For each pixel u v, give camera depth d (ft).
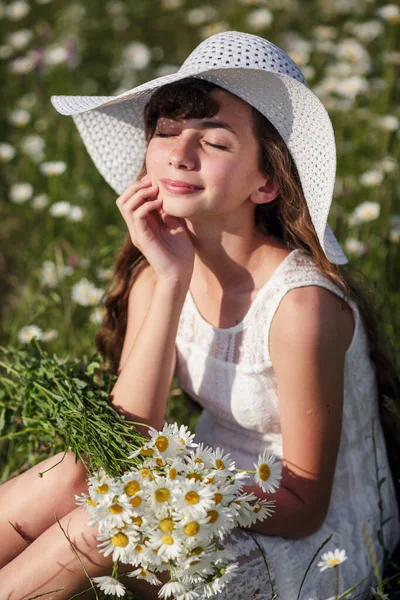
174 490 6.19
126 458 7.01
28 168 15.98
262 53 7.34
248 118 7.19
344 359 7.66
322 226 7.24
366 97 16.69
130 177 9.07
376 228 12.87
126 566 7.02
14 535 7.40
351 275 8.54
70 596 7.06
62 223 14.51
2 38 21.02
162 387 7.78
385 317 11.13
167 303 7.73
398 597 8.00
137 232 7.75
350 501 8.12
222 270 7.85
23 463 9.29
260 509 6.70
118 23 21.94
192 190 7.22
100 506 6.28
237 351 7.89
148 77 19.16
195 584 6.82
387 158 13.80
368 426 8.30
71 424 7.44
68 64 18.48
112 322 8.96
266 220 7.82
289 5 20.63
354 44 17.06
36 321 12.12
